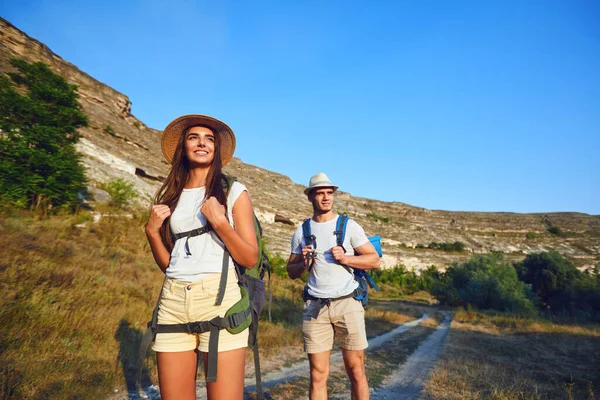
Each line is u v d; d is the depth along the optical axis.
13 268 7.83
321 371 3.01
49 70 22.11
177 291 1.50
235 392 1.38
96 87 58.25
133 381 4.50
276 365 6.27
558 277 42.72
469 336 13.83
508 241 107.69
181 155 1.78
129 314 7.42
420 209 134.75
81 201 21.64
